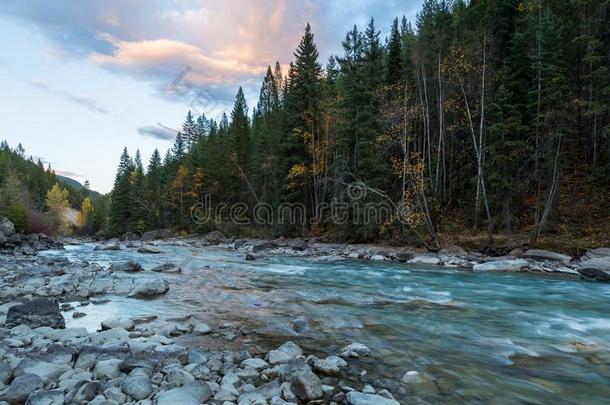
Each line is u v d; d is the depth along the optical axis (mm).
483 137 28547
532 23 27984
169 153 82375
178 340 7180
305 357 6359
